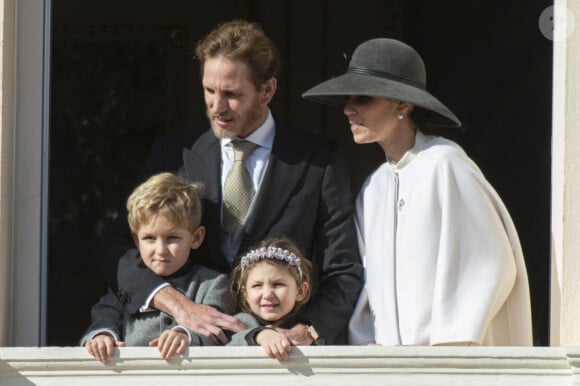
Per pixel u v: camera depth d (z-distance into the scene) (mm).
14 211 13750
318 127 29109
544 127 24609
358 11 29453
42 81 13820
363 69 14281
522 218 24094
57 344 27688
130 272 14164
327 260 14453
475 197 13820
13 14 13664
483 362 13156
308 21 29453
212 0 29328
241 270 14016
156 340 13430
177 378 13148
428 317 13742
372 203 14523
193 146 14898
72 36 29078
